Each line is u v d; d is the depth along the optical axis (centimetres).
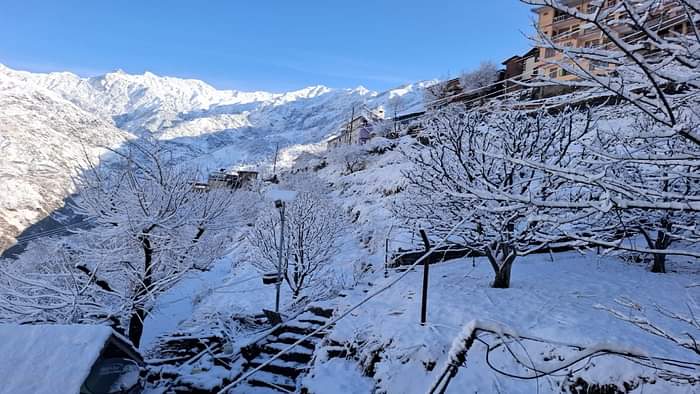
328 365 702
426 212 933
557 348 535
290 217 1681
